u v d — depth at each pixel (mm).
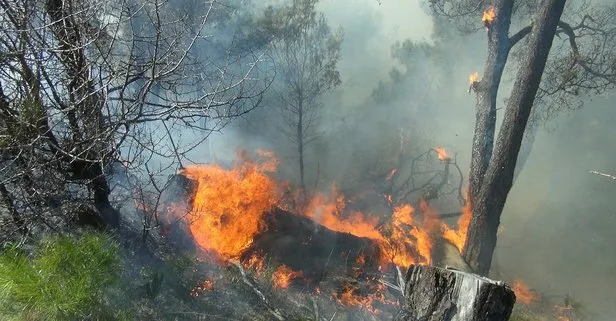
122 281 4484
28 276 3852
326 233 6895
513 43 9039
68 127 4703
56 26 4543
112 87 5020
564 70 10227
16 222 4574
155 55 4637
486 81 9070
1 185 4414
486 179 8375
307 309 5402
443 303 3559
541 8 8070
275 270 6125
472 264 8297
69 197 4863
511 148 8195
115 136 5035
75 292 3816
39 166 4434
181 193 6070
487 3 11070
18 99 4469
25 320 3701
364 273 6688
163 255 5449
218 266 5777
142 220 5734
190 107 4980
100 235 4559
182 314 4492
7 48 4398
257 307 5145
